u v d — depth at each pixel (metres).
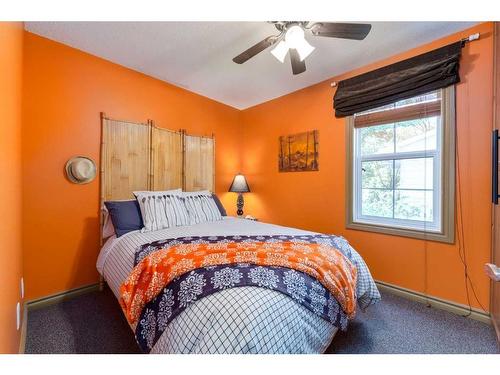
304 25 1.72
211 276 1.08
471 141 1.85
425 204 2.18
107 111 2.38
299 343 1.04
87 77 2.24
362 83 2.46
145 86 2.68
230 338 0.87
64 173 2.11
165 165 2.85
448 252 1.98
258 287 1.03
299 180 3.09
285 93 3.23
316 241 1.62
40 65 1.98
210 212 2.64
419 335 1.62
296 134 3.12
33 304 1.94
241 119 3.87
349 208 2.60
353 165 2.57
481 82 1.81
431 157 2.14
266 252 1.33
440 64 1.94
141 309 1.18
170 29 1.91
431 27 1.86
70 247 2.14
